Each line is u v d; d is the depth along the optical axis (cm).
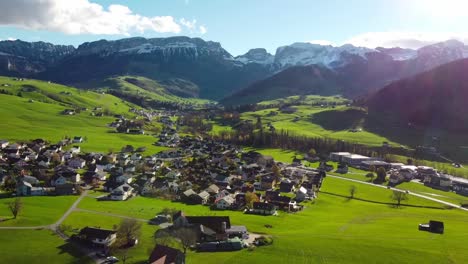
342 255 10581
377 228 13600
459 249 11212
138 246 10775
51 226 11856
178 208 15288
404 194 19488
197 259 10200
